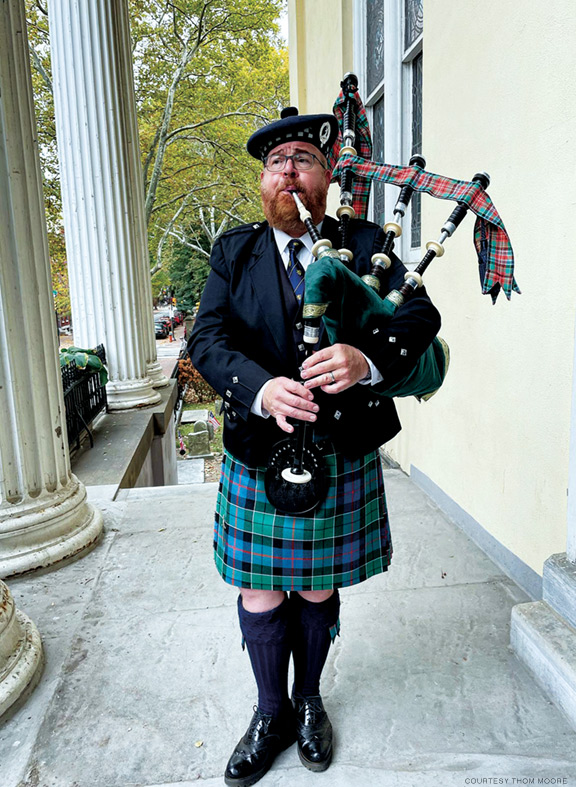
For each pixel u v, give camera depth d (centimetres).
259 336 133
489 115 234
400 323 118
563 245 192
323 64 556
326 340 132
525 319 216
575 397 173
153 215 1859
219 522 147
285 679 148
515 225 219
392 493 320
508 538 233
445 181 134
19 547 242
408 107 365
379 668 182
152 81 1554
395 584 229
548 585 186
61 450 262
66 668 185
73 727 161
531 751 150
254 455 134
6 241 224
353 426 132
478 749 151
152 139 1631
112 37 520
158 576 240
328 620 146
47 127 1391
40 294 242
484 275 136
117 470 377
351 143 141
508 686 173
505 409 231
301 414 115
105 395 548
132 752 153
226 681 178
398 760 148
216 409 1456
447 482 291
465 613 209
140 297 609
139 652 192
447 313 282
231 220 2122
